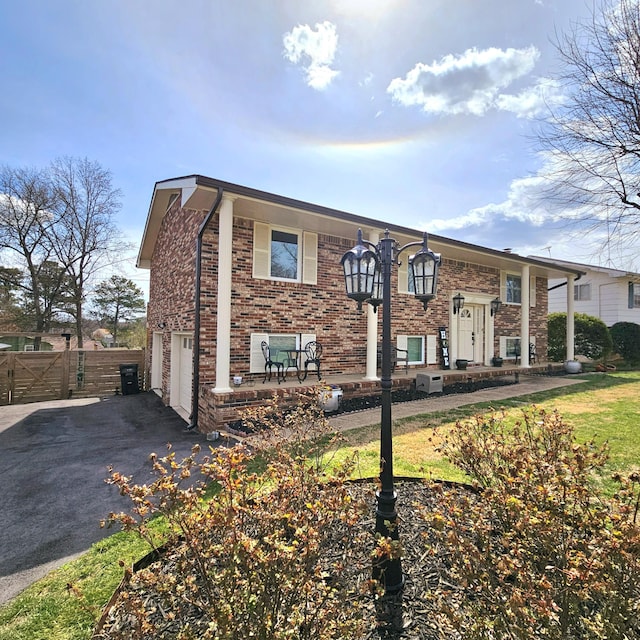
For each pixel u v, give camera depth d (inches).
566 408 278.8
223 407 253.3
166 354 411.8
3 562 116.3
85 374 471.8
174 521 72.6
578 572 61.1
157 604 88.8
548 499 76.8
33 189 736.3
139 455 225.0
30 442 256.5
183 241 355.3
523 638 59.8
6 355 422.3
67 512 151.6
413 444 198.5
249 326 322.0
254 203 280.7
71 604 94.3
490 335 529.0
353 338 393.1
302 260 357.1
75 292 786.8
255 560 62.6
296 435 154.1
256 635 58.0
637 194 265.4
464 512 82.4
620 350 669.9
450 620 69.0
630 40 232.7
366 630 81.7
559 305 799.7
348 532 86.1
